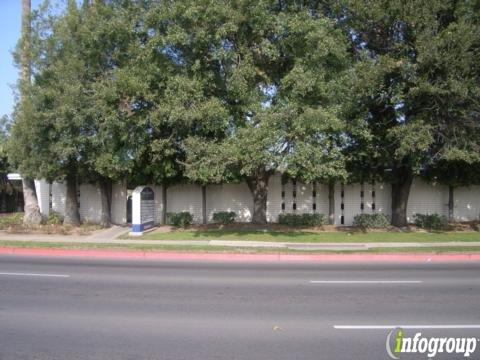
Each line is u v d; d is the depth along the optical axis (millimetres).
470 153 18297
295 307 8203
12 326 6891
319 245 17344
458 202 25016
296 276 11602
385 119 20641
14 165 22969
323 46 16109
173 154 21000
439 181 23719
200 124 18000
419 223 23531
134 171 22594
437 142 19531
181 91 16609
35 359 5504
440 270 12867
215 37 16766
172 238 19156
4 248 16328
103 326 6914
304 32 16625
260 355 5676
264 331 6703
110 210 24344
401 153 18281
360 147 21141
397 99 17672
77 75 19312
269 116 16016
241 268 12945
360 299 8898
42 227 22219
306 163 16453
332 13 19359
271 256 15086
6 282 10445
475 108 17828
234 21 16844
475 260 15172
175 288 9883
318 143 17078
